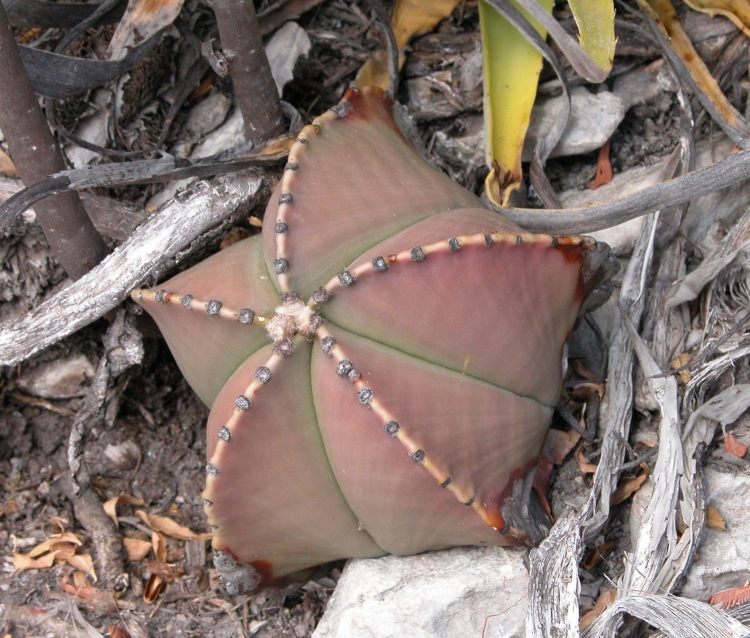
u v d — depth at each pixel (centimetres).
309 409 37
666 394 43
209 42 43
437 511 39
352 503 39
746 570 41
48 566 46
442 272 37
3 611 45
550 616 39
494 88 47
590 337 46
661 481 41
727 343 44
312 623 44
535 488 43
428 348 38
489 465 39
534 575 40
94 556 46
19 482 48
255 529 40
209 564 47
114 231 47
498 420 39
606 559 43
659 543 41
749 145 45
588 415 45
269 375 37
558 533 41
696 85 47
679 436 42
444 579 41
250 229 48
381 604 41
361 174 41
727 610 39
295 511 39
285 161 46
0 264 47
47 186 41
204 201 45
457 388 38
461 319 38
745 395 42
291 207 39
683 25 48
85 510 47
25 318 44
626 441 43
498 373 39
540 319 40
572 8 40
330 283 37
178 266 46
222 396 39
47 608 45
